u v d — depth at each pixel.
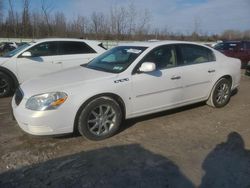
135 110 5.01
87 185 3.40
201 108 6.44
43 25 28.62
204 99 6.18
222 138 4.80
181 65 5.57
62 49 8.55
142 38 26.08
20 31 30.11
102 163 3.92
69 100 4.33
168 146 4.48
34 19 28.59
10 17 30.77
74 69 5.39
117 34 26.33
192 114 6.03
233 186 3.41
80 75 4.86
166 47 5.48
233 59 6.73
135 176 3.59
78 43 8.82
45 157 4.09
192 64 5.76
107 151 4.29
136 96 4.94
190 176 3.60
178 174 3.65
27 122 4.26
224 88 6.46
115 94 4.70
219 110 6.35
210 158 4.08
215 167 3.83
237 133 5.03
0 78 7.69
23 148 4.38
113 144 4.54
